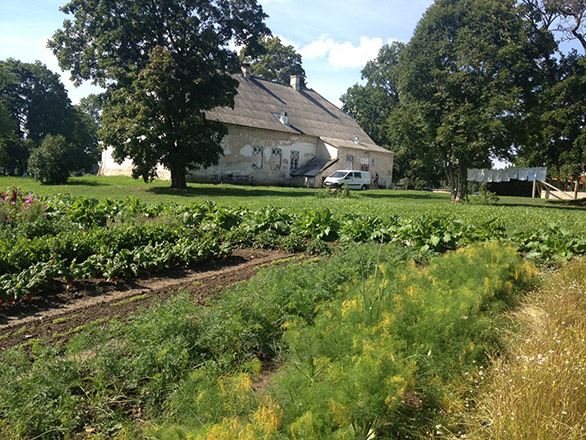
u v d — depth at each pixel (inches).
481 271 200.1
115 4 956.0
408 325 141.4
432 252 323.6
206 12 1010.1
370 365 109.9
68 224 378.0
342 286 200.2
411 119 1035.9
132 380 130.6
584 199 1152.8
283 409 104.3
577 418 96.7
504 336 148.4
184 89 954.1
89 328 152.9
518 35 973.8
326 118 1785.2
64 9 966.4
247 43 1056.2
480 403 109.8
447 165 1063.0
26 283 217.3
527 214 655.8
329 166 1510.8
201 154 980.6
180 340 143.6
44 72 1817.2
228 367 139.7
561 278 221.8
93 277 252.1
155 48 912.3
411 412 112.7
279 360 151.9
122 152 925.2
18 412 112.1
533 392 101.0
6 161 1782.7
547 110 1157.1
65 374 128.1
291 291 187.2
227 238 364.8
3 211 370.9
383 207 696.4
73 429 117.0
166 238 327.0
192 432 97.5
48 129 1808.6
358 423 102.0
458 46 969.5
